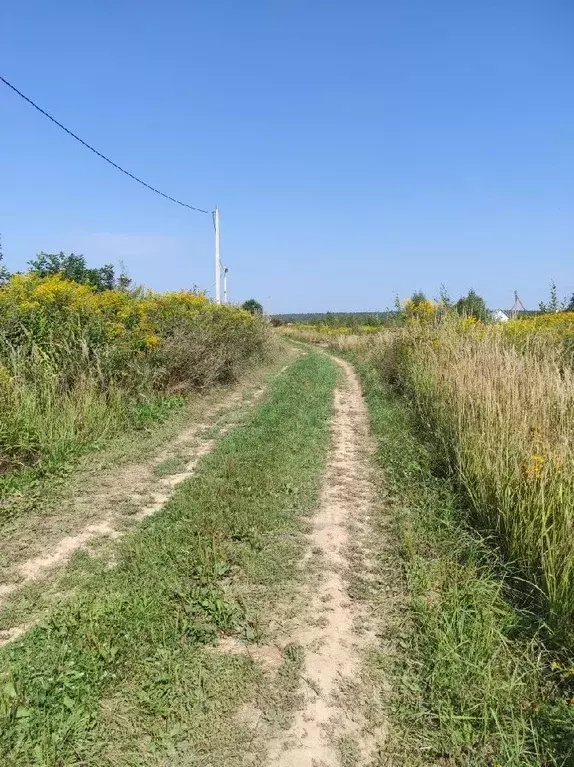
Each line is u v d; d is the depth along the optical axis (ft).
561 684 10.84
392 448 26.53
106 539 16.98
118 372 30.63
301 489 21.61
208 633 12.35
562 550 12.94
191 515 18.17
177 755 9.32
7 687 9.96
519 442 17.33
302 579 14.93
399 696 10.82
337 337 110.32
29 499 19.29
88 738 9.46
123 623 12.11
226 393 42.65
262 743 9.68
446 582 14.28
